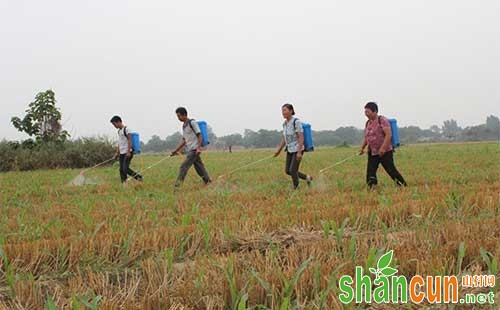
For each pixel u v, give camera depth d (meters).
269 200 7.54
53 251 4.39
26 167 21.17
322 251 4.07
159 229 5.04
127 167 11.13
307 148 8.98
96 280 3.67
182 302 3.25
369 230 5.18
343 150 38.53
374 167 8.50
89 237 4.67
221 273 3.62
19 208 7.62
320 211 5.82
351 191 8.35
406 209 5.75
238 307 2.93
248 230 5.06
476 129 107.88
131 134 11.05
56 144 22.81
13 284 3.54
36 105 22.77
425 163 15.70
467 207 5.81
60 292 3.51
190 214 6.16
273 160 23.12
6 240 4.94
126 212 6.65
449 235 4.41
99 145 22.69
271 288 3.28
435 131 126.38
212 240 4.79
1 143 21.58
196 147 9.74
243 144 105.31
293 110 9.06
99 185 11.32
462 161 16.20
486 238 4.18
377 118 8.34
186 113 9.73
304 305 3.10
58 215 6.72
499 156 18.44
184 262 4.24
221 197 7.96
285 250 4.15
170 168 18.33
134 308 3.12
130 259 4.32
